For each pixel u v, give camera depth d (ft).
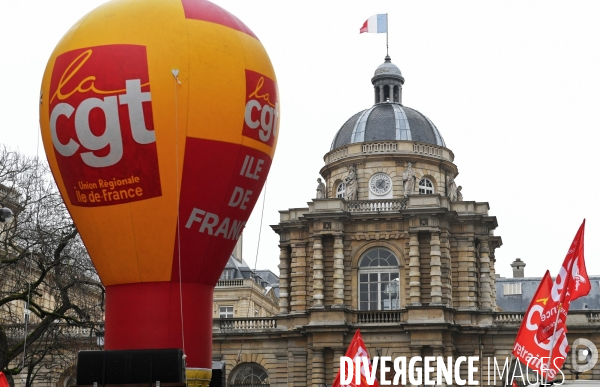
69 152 121.29
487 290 260.62
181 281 123.95
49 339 226.38
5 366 177.58
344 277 259.19
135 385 116.57
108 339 124.47
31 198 197.88
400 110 286.87
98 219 121.90
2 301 177.58
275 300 418.72
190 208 121.60
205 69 121.08
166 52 120.26
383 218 259.19
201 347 124.77
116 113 118.93
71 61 121.60
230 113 122.31
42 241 179.83
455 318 255.09
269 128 127.65
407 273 256.32
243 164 124.36
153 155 119.44
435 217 255.70
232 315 361.92
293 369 256.93
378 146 276.41
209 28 123.44
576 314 247.29
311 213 259.80
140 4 124.06
